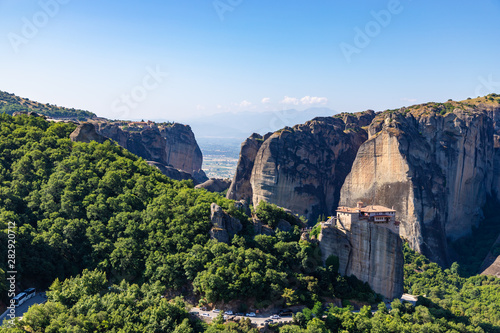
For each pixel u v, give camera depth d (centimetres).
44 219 16525
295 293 15425
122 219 16800
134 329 12600
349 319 14675
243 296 14675
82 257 15962
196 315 13862
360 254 17375
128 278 15525
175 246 16038
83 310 13038
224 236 16400
